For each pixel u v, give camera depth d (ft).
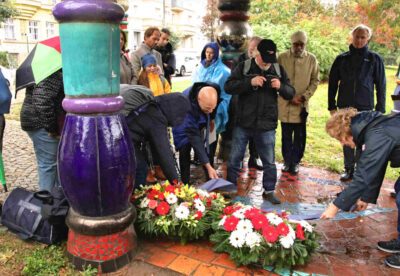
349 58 15.25
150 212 9.62
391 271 9.12
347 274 8.89
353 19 63.98
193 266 8.85
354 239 10.78
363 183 8.68
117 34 8.05
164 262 9.00
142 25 116.67
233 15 17.83
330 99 16.22
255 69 12.58
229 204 12.50
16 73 10.02
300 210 12.97
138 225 10.02
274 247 8.63
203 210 9.64
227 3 17.67
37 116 10.05
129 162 8.43
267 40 12.16
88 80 7.85
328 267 9.16
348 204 8.94
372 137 8.59
